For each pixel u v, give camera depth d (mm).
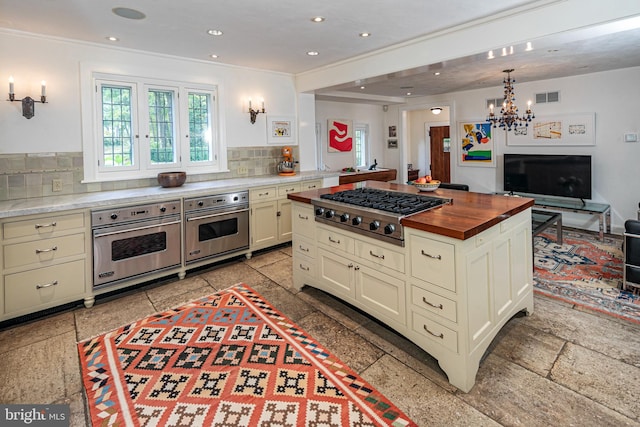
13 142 3146
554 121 5551
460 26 3096
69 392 1982
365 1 2598
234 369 2145
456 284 1931
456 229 1877
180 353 2326
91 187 3576
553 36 2611
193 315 2859
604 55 4066
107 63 3592
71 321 2809
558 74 5184
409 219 2148
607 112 5039
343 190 3408
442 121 8938
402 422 1715
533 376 2029
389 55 3779
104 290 3160
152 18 2863
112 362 2238
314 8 2715
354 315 2820
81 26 3016
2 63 3064
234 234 4066
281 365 2180
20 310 2766
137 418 1764
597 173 5219
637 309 2770
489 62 4355
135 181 3867
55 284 2900
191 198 3658
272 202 4441
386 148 8500
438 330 2059
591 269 3658
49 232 2850
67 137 3414
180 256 3629
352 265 2678
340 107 7633
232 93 4578
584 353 2225
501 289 2305
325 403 1848
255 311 2910
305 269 3203
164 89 4039
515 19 2779
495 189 6418
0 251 2650
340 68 4414
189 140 4266
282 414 1772
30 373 2148
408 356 2268
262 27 3111
